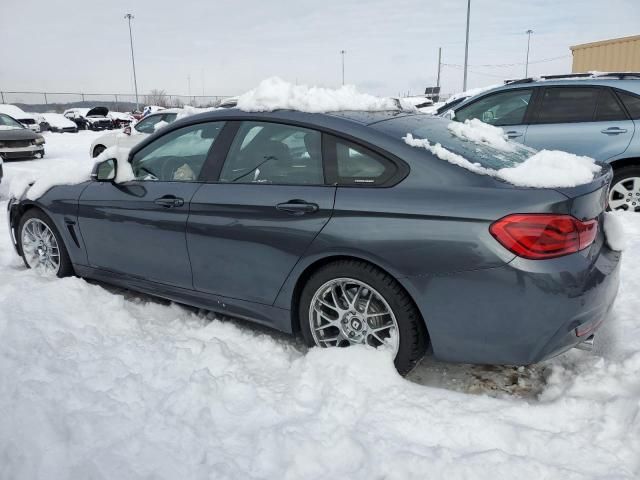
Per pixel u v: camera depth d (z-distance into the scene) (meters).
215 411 2.42
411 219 2.46
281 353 3.01
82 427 2.25
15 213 4.25
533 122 5.90
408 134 2.73
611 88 5.53
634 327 3.14
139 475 2.02
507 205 2.31
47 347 2.92
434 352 2.55
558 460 2.13
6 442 2.19
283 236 2.78
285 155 2.91
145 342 3.04
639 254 4.38
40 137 14.77
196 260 3.18
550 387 2.67
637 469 2.06
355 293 2.74
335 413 2.38
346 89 3.32
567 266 2.27
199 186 3.17
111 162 3.60
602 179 2.58
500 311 2.34
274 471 2.06
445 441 2.24
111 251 3.63
